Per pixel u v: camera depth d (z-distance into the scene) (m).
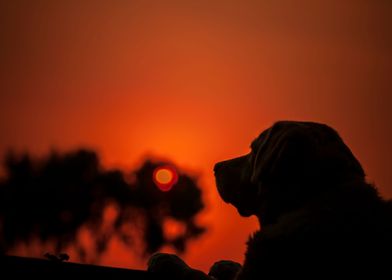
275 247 2.51
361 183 2.64
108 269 2.24
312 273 2.40
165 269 2.86
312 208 2.56
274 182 2.73
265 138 2.84
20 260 2.14
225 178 3.13
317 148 2.69
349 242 2.40
